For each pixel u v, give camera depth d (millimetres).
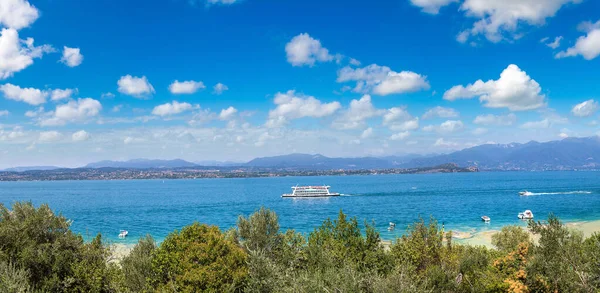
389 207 190375
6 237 32125
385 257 38188
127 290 31422
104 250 38500
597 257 27391
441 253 39875
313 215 164125
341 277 27656
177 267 31516
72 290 32625
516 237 62406
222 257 31781
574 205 175375
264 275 30781
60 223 35938
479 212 159000
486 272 34688
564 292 26641
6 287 25172
